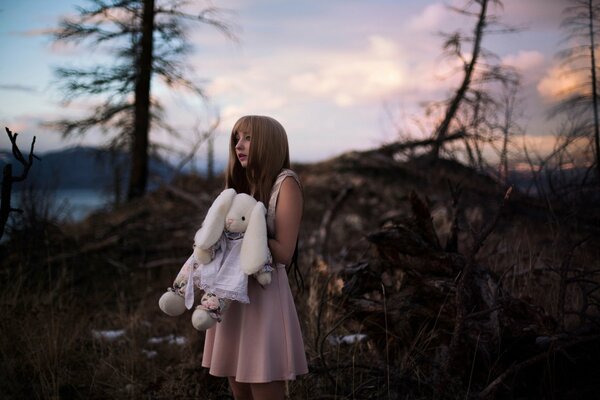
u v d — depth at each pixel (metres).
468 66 8.13
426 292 3.32
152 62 10.90
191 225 8.09
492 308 2.80
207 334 2.70
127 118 11.29
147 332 4.75
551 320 3.05
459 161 6.81
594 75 5.27
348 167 10.91
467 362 3.04
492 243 5.02
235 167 2.78
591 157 4.77
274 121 2.64
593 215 4.46
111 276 6.41
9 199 3.01
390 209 9.18
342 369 3.26
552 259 4.12
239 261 2.44
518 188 5.43
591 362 2.94
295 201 2.52
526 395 2.96
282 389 2.56
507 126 5.36
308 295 4.68
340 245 8.09
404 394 3.02
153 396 3.45
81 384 3.64
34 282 5.35
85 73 10.19
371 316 3.44
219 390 3.39
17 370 3.74
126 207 10.26
